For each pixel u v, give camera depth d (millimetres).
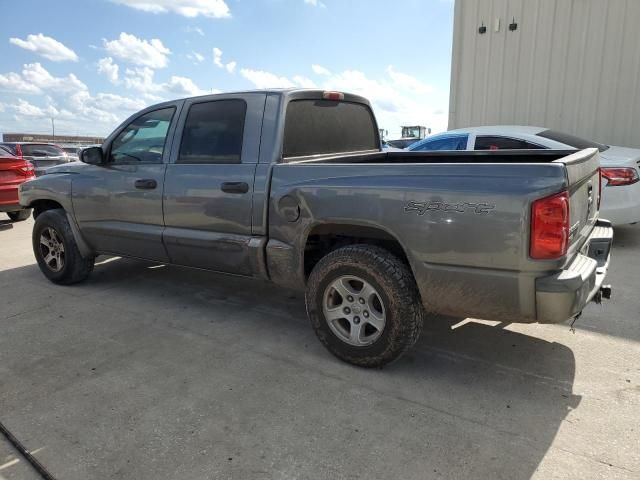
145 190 4211
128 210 4383
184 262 4180
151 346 3666
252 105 3691
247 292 4867
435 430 2568
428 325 3926
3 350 3635
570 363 3262
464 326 3895
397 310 3000
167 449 2467
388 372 3201
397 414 2721
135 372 3264
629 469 2248
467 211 2682
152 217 4219
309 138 3922
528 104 9758
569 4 9047
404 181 2891
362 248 3135
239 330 3939
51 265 5238
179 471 2309
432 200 2783
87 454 2445
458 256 2744
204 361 3406
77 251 4977
